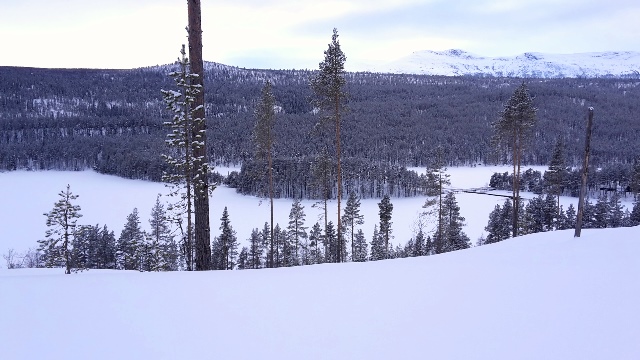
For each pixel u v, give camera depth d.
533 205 46.12
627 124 177.75
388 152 163.62
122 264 51.12
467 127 197.50
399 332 3.54
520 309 4.05
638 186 58.91
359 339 3.40
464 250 9.32
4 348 3.14
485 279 5.34
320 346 3.27
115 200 108.62
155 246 25.19
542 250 7.64
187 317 3.92
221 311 4.11
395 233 69.81
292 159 101.31
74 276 5.59
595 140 158.88
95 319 3.81
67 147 163.00
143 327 3.64
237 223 80.25
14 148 157.62
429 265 6.50
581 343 3.19
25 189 122.69
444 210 36.56
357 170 105.75
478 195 100.75
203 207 9.65
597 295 4.40
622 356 2.95
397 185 108.06
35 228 83.62
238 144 162.38
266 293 4.79
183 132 12.37
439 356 3.03
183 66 11.77
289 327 3.68
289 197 100.69
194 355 3.09
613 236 8.83
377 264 6.80
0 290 4.68
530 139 25.19
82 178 142.50
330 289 4.98
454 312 4.03
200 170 9.73
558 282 5.02
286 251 42.56
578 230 9.98
